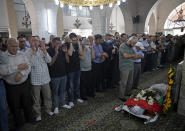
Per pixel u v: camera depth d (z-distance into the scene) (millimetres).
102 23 8945
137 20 9570
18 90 2166
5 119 2055
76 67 2971
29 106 2381
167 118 2559
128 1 9484
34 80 2389
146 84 4250
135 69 3736
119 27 20078
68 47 2773
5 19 10641
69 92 3012
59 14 13234
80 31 19594
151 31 16688
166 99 2566
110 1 4703
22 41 2758
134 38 3000
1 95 1970
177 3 14906
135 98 2750
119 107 2861
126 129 2295
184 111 2578
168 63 7203
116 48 4008
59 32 13367
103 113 2766
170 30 16828
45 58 2422
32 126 2396
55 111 2779
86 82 3383
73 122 2502
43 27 6812
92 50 3229
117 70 4211
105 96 3533
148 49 5316
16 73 2084
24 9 14680
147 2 9102
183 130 2221
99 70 3609
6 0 9477
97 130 2289
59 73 2623
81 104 3141
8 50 2055
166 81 4410
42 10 6707
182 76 2547
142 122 2471
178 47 7977
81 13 19562
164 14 15891
